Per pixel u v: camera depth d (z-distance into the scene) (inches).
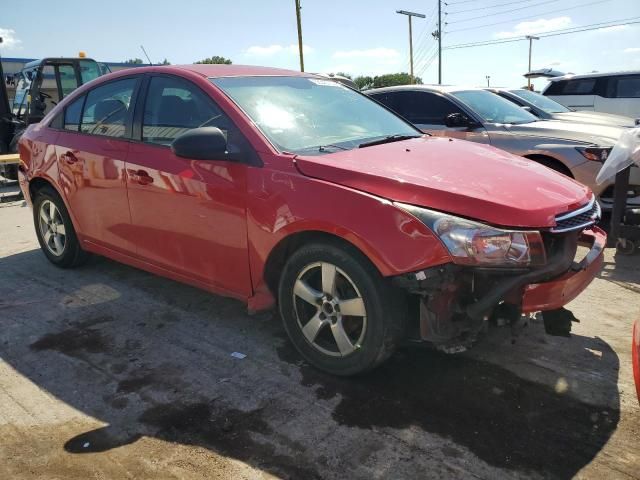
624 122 322.7
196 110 141.0
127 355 136.5
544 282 108.1
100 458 99.2
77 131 176.1
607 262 207.0
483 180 114.7
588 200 121.6
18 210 312.8
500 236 102.2
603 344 139.3
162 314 159.9
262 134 129.0
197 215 136.9
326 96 161.0
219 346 140.6
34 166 189.6
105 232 168.4
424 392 118.3
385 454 99.3
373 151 130.1
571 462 96.7
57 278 189.9
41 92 443.8
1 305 167.8
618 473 93.7
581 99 500.4
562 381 122.1
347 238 110.4
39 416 112.0
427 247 103.0
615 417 109.0
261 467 96.5
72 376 127.0
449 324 109.2
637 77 473.7
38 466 97.2
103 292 176.9
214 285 140.9
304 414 111.3
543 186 117.4
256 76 153.6
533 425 106.9
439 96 292.0
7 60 1186.6
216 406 114.7
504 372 125.8
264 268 126.9
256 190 124.0
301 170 119.3
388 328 112.5
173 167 140.6
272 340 143.6
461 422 108.0
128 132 156.4
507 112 291.0
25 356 136.6
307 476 94.3
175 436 105.1
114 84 167.2
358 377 124.0
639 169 226.2
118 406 115.0
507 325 110.7
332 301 119.2
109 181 159.3
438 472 94.7
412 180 110.4
